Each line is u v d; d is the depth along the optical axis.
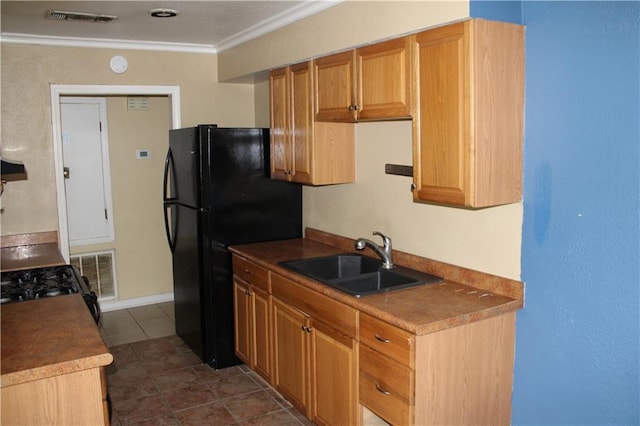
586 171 2.13
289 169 3.54
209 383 3.68
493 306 2.37
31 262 3.49
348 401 2.64
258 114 4.69
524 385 2.46
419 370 2.21
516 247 2.44
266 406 3.36
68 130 4.98
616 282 2.07
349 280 2.92
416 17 2.37
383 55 2.60
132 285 5.40
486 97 2.22
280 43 3.46
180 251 4.19
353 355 2.57
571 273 2.22
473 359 2.35
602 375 2.14
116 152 5.19
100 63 4.17
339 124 3.36
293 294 3.05
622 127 2.00
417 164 2.47
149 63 4.33
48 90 4.03
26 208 4.04
